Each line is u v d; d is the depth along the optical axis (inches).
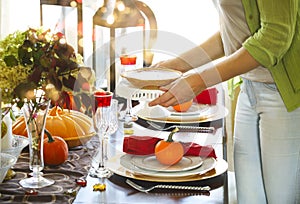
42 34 60.2
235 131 82.9
